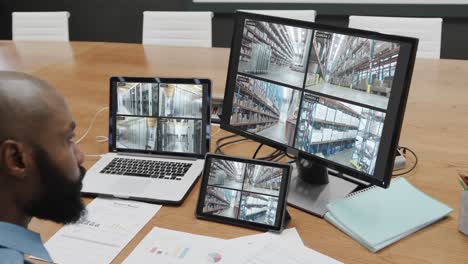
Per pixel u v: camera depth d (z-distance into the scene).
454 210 1.04
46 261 0.72
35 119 0.64
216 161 1.09
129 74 2.02
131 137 1.30
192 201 1.11
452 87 1.76
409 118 1.52
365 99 0.95
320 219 1.04
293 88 1.07
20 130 0.63
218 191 1.06
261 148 1.36
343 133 1.00
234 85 1.19
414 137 1.39
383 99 0.92
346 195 1.10
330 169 1.13
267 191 1.03
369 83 0.94
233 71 1.18
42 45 2.59
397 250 0.92
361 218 1.00
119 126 1.30
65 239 0.99
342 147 1.01
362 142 0.97
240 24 1.15
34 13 2.83
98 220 1.05
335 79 0.99
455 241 0.94
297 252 0.92
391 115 0.91
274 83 1.10
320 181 1.14
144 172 1.21
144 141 1.29
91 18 4.05
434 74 1.91
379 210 1.02
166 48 2.43
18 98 0.64
